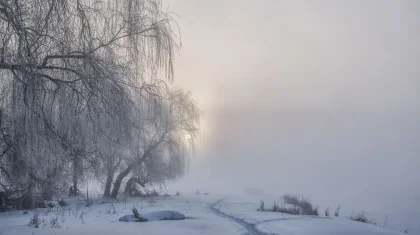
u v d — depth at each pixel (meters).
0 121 8.05
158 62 10.36
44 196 10.96
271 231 11.80
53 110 8.62
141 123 10.59
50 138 8.38
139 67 10.06
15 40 7.71
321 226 12.61
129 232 10.65
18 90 7.83
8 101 8.05
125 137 9.77
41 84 8.01
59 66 8.62
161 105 11.27
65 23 8.42
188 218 15.57
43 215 15.13
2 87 8.02
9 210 15.23
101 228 11.29
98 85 8.80
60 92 8.54
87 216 15.95
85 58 8.67
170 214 15.01
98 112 8.83
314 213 24.14
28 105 7.80
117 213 17.19
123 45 9.75
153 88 10.84
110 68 9.16
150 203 25.55
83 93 8.78
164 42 10.38
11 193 11.81
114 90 9.20
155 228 11.87
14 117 7.91
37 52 8.02
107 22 9.48
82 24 8.70
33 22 8.07
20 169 9.05
